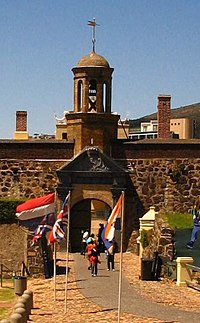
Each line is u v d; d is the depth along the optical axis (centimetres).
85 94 4153
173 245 3062
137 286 2814
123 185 4019
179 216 3888
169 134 4728
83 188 4031
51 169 4106
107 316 2245
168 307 2391
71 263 3519
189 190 4125
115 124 4162
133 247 4028
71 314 2291
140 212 4094
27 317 2186
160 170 4125
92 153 4025
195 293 2680
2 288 3209
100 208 5144
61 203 4028
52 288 2844
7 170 4116
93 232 4666
